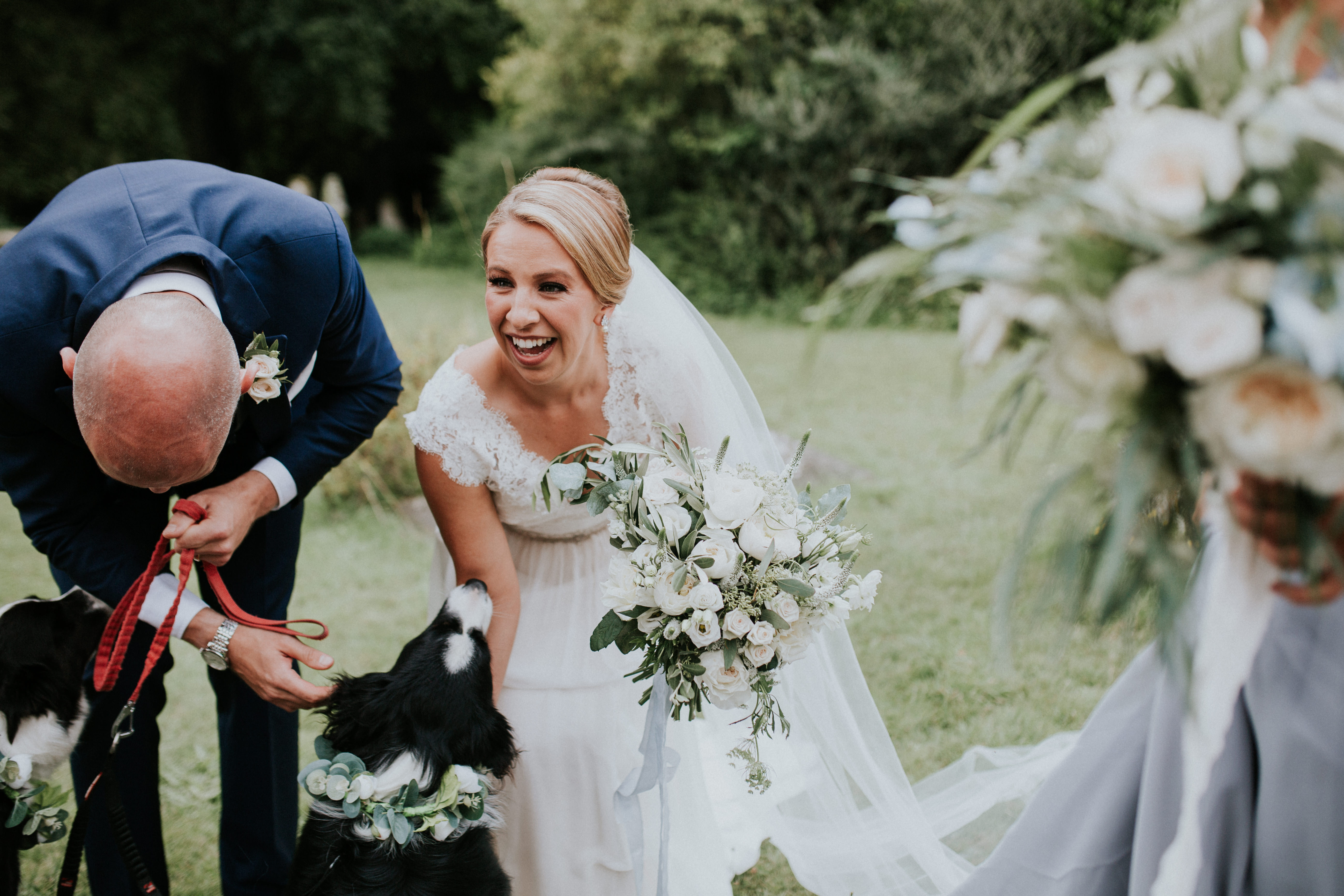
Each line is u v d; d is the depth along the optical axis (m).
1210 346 1.13
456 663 2.24
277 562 2.62
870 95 13.13
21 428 2.19
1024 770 2.92
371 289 14.11
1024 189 1.29
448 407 2.34
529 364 2.18
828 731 2.62
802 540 2.05
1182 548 1.47
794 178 13.52
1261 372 1.16
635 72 14.84
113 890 2.56
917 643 3.89
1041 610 1.48
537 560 2.57
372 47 19.64
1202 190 1.14
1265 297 1.12
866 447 6.49
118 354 1.85
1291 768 1.65
